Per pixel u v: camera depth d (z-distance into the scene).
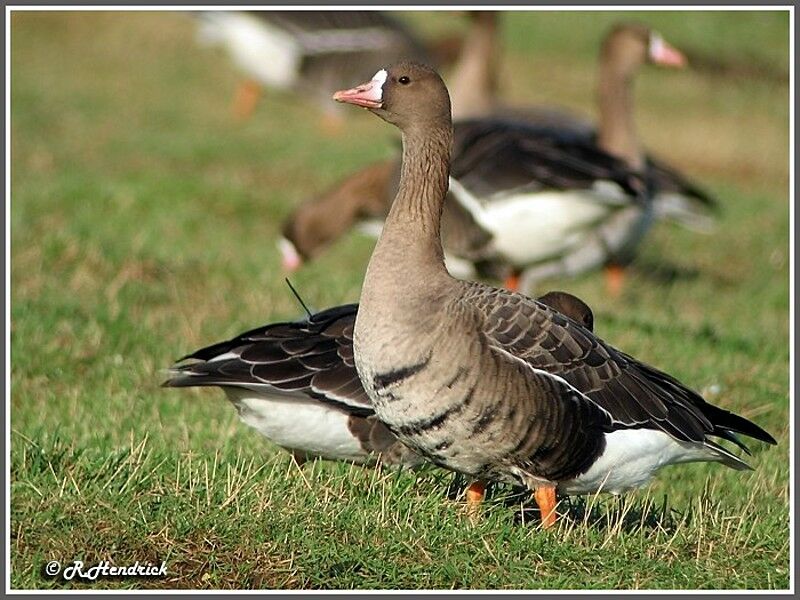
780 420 12.49
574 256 16.69
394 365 8.62
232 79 32.03
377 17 26.31
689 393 9.59
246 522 8.52
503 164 15.22
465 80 21.34
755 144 28.91
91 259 16.05
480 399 8.56
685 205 18.70
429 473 9.81
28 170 22.33
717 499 10.26
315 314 10.24
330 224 17.95
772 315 17.75
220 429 10.81
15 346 12.93
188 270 16.23
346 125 29.05
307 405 9.65
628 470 9.20
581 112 29.94
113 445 9.97
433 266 8.83
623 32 18.14
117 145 24.86
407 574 8.32
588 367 8.94
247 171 23.69
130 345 13.45
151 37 34.16
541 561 8.59
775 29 37.00
